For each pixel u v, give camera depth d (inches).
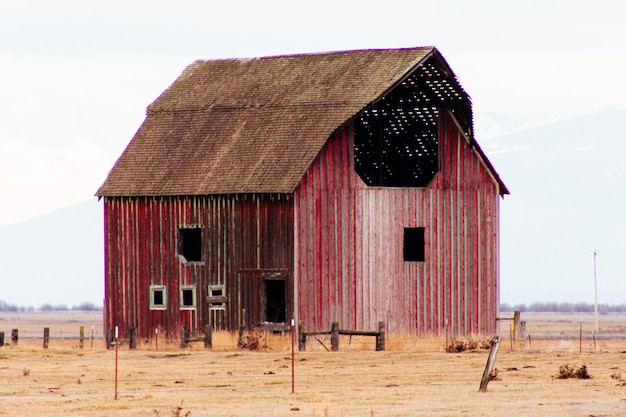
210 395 5388.8
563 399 5088.6
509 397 5162.4
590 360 6461.6
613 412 4758.9
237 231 7854.3
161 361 6796.3
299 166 7701.8
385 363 6525.6
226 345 7554.1
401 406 4980.3
